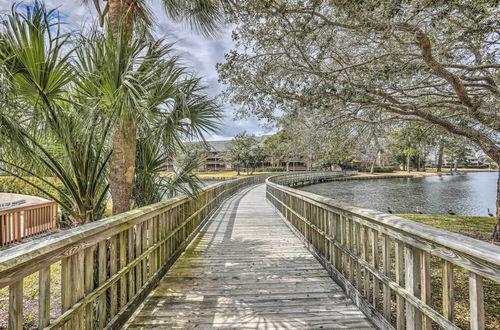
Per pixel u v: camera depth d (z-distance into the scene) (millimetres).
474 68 3092
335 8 2838
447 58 3318
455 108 3734
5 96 1978
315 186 24812
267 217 6711
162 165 3369
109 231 1790
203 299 2393
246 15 2959
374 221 1979
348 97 3102
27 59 1980
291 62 3371
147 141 3080
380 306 2334
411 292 1560
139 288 2289
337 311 2191
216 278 2850
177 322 2033
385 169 42094
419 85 3768
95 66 2254
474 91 3635
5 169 2426
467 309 2348
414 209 12906
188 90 2719
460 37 2740
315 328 1962
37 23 1978
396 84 3416
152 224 2598
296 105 3482
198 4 3281
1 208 6043
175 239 3410
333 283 2723
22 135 2264
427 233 1374
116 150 2609
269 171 47938
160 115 2660
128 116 2398
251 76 3439
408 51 3150
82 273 1534
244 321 2053
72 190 2613
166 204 2885
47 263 1247
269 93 3445
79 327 1503
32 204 6316
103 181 3045
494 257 1028
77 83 2299
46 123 2367
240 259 3453
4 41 1936
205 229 5277
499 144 3971
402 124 4957
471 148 5195
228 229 5273
